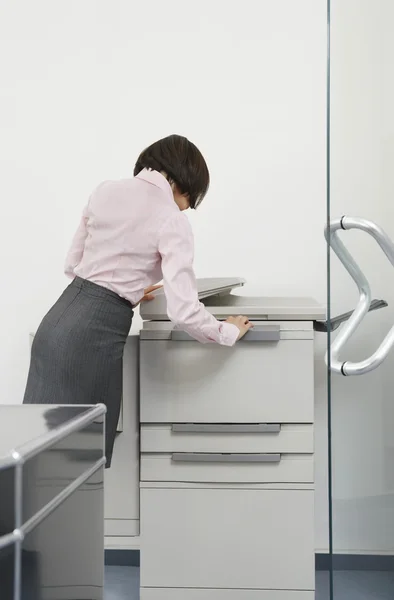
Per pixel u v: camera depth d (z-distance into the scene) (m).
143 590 1.88
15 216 2.61
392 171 1.37
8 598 0.78
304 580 1.86
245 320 1.82
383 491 1.39
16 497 0.79
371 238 1.37
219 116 2.57
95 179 2.60
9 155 2.61
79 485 1.04
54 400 1.76
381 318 1.39
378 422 1.39
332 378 1.38
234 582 1.87
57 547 0.93
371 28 1.37
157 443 1.88
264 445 1.86
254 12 2.56
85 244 1.87
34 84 2.61
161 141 1.93
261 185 2.57
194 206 1.97
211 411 1.86
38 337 1.80
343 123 1.36
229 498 1.87
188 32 2.58
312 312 1.85
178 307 1.72
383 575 1.38
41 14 2.61
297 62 2.56
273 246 2.57
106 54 2.59
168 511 1.88
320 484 2.47
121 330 1.81
